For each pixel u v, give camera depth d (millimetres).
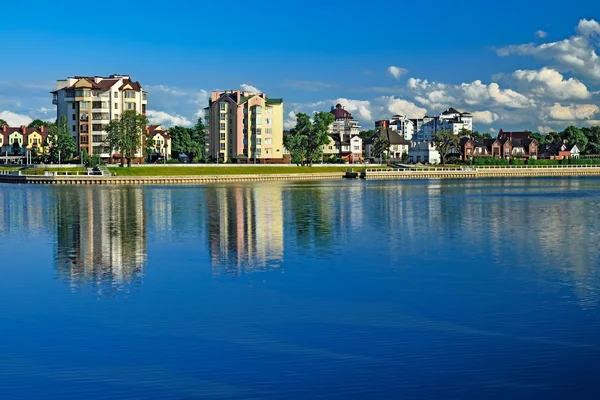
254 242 61312
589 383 25594
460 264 49281
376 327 32812
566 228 71125
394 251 55562
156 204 104688
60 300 38625
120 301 38312
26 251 56875
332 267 48375
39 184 167125
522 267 47875
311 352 29219
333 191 138750
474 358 28281
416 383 25766
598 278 43781
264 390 25297
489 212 90062
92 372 27188
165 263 50438
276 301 38156
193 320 34250
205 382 26078
